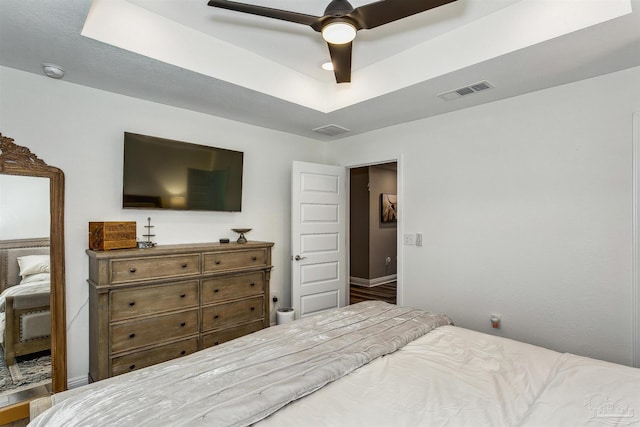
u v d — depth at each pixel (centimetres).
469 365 150
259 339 175
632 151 229
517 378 137
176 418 104
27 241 241
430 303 339
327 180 415
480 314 303
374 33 241
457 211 320
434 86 264
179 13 221
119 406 112
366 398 122
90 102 268
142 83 261
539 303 269
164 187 298
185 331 276
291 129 394
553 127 263
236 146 361
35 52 213
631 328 228
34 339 241
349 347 163
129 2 210
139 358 252
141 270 253
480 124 305
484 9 213
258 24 233
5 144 233
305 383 126
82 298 262
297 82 306
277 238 399
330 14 168
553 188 263
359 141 412
